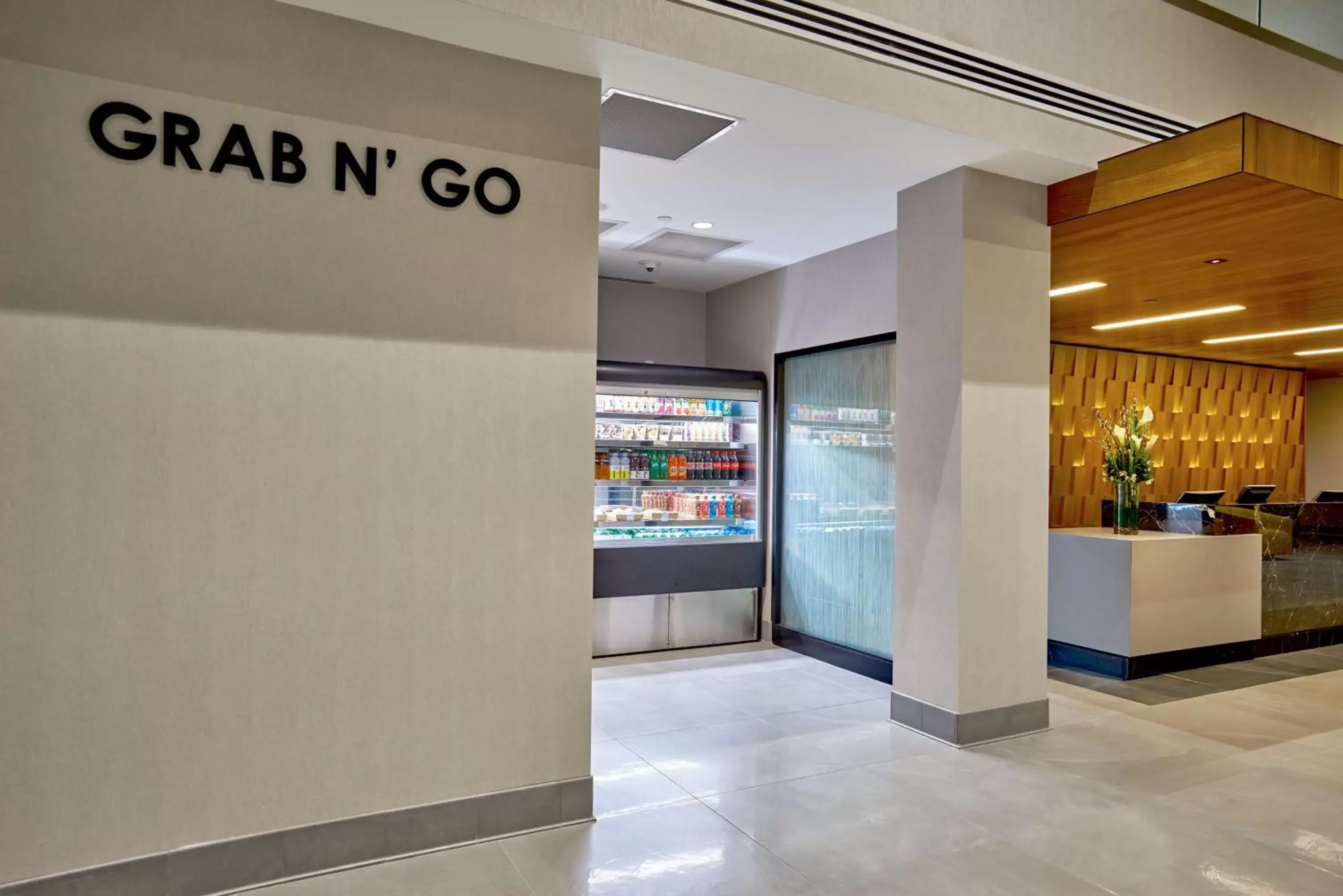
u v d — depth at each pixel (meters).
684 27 3.20
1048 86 4.09
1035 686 4.58
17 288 2.55
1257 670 6.11
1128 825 3.43
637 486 6.59
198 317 2.78
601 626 6.32
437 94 3.13
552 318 3.34
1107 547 5.91
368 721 3.02
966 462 4.33
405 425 3.08
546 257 3.33
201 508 2.77
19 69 2.55
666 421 6.73
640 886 2.89
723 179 4.55
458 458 3.17
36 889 2.54
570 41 3.09
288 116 2.90
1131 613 5.75
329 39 2.96
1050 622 6.28
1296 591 6.87
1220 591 6.28
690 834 3.30
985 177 4.39
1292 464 10.41
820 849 3.18
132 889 2.67
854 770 3.99
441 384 3.14
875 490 5.79
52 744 2.58
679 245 5.98
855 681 5.63
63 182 2.60
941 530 4.43
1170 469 9.11
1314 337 7.83
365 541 3.01
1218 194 3.97
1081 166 4.29
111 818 2.65
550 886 2.88
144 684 2.70
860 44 3.56
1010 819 3.46
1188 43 4.61
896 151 4.09
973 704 4.36
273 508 2.87
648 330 7.52
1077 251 5.01
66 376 2.60
